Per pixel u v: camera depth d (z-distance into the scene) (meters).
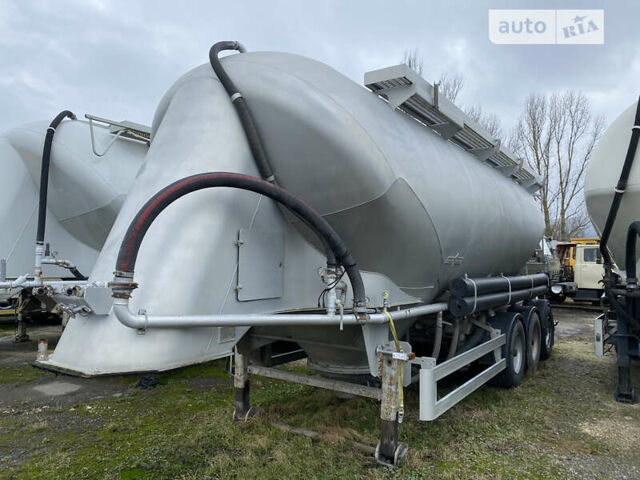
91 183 7.15
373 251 3.74
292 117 3.34
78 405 4.70
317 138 3.32
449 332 5.08
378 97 4.10
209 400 4.84
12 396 4.99
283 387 5.31
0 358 6.89
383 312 3.38
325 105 3.30
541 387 5.59
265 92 3.39
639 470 3.41
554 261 15.85
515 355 5.70
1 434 3.93
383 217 3.53
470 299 4.50
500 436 4.01
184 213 2.99
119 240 2.98
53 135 7.24
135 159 7.69
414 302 4.24
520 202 6.31
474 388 4.32
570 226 32.19
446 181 4.17
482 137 5.27
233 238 3.21
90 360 2.78
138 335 2.79
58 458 3.45
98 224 7.45
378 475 3.20
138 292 2.76
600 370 6.52
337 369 4.16
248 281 3.29
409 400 4.94
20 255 7.53
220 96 3.43
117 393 5.10
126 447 3.66
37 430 4.00
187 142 3.23
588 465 3.48
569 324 11.60
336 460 3.42
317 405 4.66
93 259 7.82
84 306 2.80
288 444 3.63
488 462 3.49
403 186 3.54
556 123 26.11
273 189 2.96
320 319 3.06
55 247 7.77
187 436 3.87
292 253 3.71
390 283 3.97
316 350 4.12
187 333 2.93
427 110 4.38
